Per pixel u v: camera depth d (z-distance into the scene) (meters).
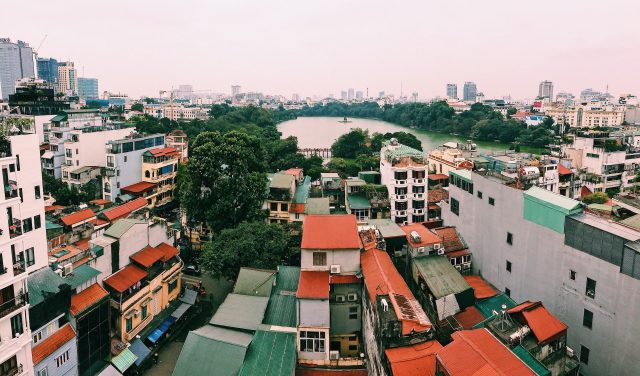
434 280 49.66
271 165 135.75
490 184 54.28
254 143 103.75
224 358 39.62
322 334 44.12
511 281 51.44
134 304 50.09
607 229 40.22
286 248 64.75
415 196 81.25
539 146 198.25
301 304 44.09
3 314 33.59
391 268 47.62
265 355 40.66
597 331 41.25
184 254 73.31
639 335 37.59
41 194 47.34
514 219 50.44
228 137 99.88
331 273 48.28
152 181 95.88
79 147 98.44
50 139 101.94
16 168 44.28
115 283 48.97
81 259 48.81
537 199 46.91
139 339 49.50
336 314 48.12
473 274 58.38
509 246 51.50
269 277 51.47
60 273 44.28
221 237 61.06
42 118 110.81
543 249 46.59
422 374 33.38
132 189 91.38
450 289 48.50
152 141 100.69
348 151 176.50
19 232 36.41
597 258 40.78
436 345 36.47
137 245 54.47
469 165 99.56
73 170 96.25
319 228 51.12
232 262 56.84
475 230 57.78
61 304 41.38
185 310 56.72
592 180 100.06
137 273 51.88
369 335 43.31
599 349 41.16
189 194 74.81
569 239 43.50
